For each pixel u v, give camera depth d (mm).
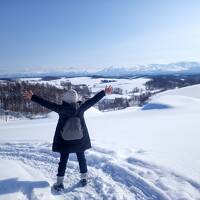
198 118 15594
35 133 10633
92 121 18547
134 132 9836
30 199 3744
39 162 5566
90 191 4016
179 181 4012
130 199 3635
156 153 5738
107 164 4977
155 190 3738
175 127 11164
